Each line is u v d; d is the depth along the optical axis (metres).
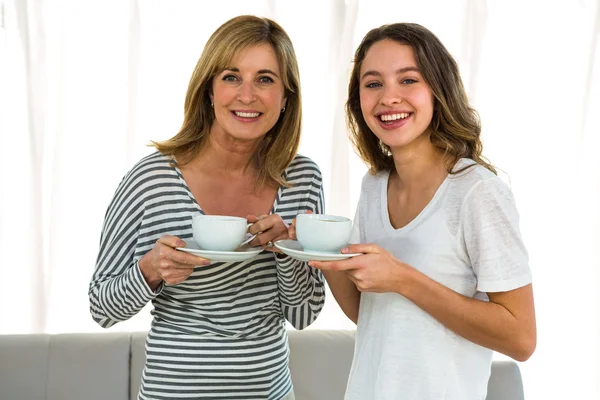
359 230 1.30
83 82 2.27
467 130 1.18
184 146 1.38
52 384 2.06
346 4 2.34
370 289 1.06
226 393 1.35
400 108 1.15
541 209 2.45
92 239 2.31
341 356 2.15
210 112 1.39
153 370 1.33
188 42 2.31
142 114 2.31
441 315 1.07
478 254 1.08
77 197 2.29
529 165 2.44
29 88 2.25
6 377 2.04
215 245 1.13
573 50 2.41
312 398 2.11
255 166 1.44
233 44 1.29
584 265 2.47
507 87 2.42
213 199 1.39
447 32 2.39
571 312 2.48
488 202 1.08
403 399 1.11
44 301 2.29
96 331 2.32
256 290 1.35
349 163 2.38
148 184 1.33
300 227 1.12
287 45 1.35
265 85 1.32
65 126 2.27
